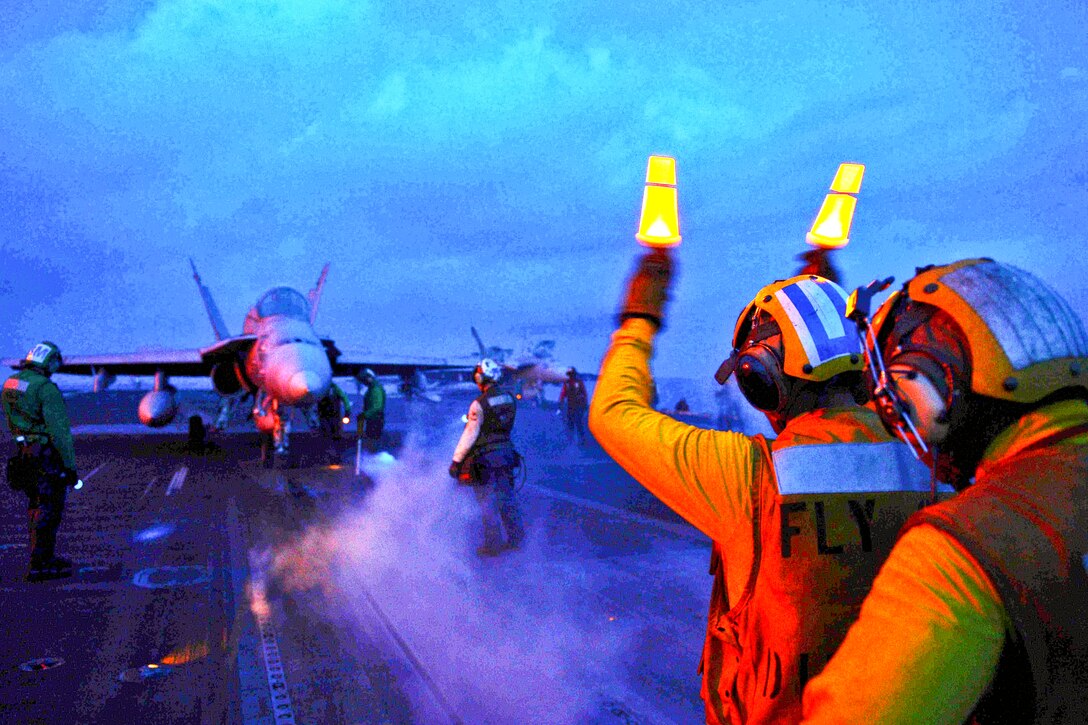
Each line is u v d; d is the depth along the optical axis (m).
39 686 3.75
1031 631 0.62
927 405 0.78
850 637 0.71
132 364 19.91
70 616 4.87
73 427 28.30
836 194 1.46
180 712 3.45
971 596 0.63
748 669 1.14
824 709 0.68
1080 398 0.74
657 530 7.63
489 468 6.32
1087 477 0.67
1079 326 0.76
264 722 3.35
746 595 1.14
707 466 1.15
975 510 0.68
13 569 6.12
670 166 1.26
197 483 11.58
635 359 1.28
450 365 25.28
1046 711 0.63
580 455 15.53
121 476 12.45
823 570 1.09
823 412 1.22
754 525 1.13
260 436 23.84
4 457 15.71
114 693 3.66
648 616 4.83
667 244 1.27
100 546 7.04
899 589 0.68
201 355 17.64
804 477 1.12
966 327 0.75
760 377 1.26
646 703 3.54
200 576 5.89
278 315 14.81
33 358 5.75
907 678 0.63
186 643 4.36
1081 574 0.62
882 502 1.12
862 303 0.86
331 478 12.23
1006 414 0.76
